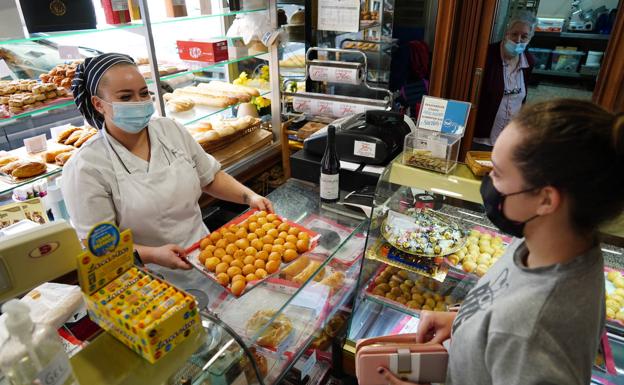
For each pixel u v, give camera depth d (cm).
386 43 330
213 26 273
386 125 200
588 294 64
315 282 144
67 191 146
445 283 151
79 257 76
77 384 70
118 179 150
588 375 67
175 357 79
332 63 251
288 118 277
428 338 106
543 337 63
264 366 114
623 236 117
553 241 65
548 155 59
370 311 154
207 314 92
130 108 142
